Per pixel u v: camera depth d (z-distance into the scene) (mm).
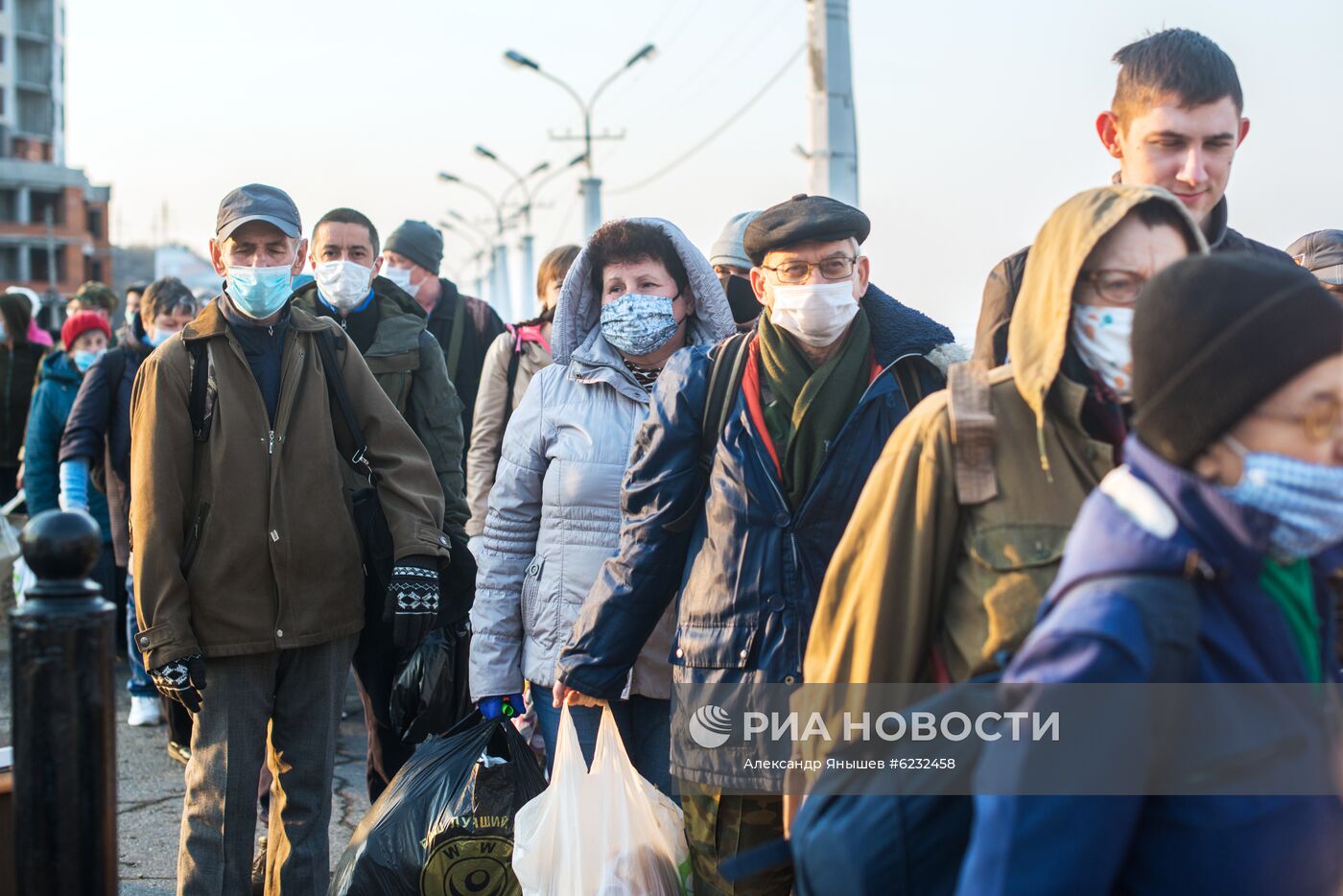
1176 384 1611
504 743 3660
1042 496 2117
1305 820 1599
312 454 3844
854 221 2965
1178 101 2980
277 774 3906
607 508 3707
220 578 3697
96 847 2510
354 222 5125
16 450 8969
